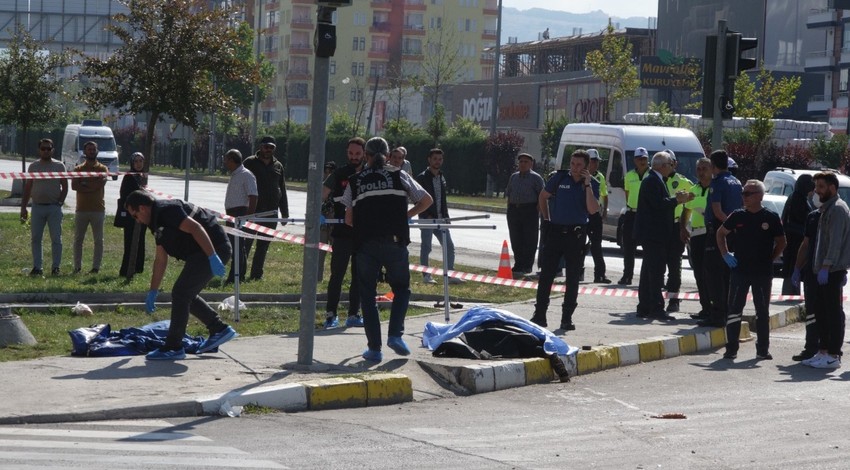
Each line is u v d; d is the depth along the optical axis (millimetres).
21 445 9234
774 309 20219
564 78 109062
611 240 33250
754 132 59438
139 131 112875
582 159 16609
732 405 12359
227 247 13492
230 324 16375
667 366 15203
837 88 105562
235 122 99062
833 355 15281
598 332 16672
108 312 17438
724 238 16094
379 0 149000
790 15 110062
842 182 31953
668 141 32844
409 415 11391
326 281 22375
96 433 9805
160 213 13008
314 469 8828
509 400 12461
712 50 20328
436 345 14242
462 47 156125
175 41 27672
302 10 143000
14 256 25109
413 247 32531
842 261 15148
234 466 8789
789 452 10000
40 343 14117
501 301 20531
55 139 109312
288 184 79500
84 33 99938
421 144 76312
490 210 56094
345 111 105500
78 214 21969
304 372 12539
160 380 11750
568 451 9852
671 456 9750
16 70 51094
